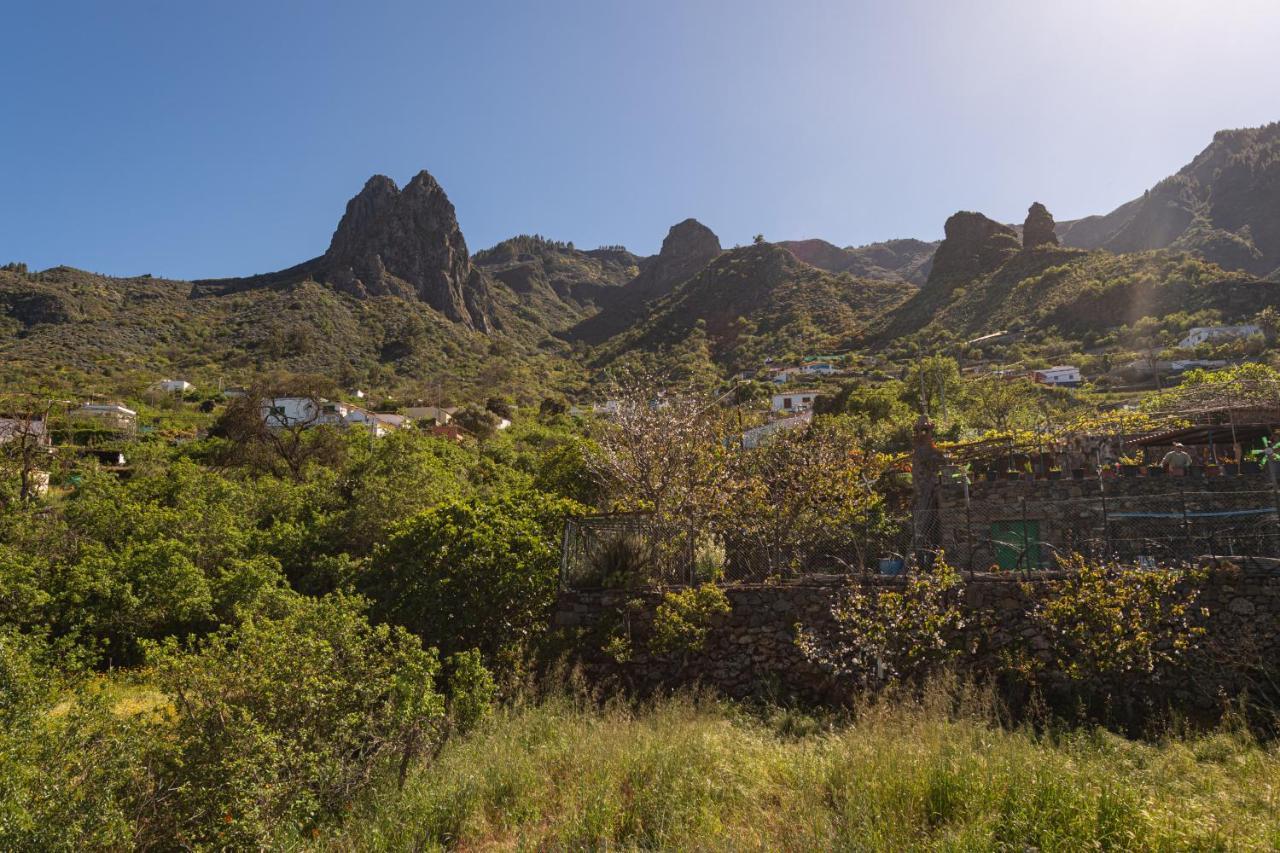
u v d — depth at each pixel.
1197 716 8.65
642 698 10.48
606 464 17.91
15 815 4.54
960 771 5.83
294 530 19.03
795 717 9.17
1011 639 9.58
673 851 5.16
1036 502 12.88
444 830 6.05
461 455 34.44
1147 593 8.99
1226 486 11.84
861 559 11.40
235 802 5.73
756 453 17.11
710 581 11.37
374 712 7.45
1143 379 57.62
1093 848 4.64
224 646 7.31
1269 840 4.65
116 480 28.50
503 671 10.46
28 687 6.16
